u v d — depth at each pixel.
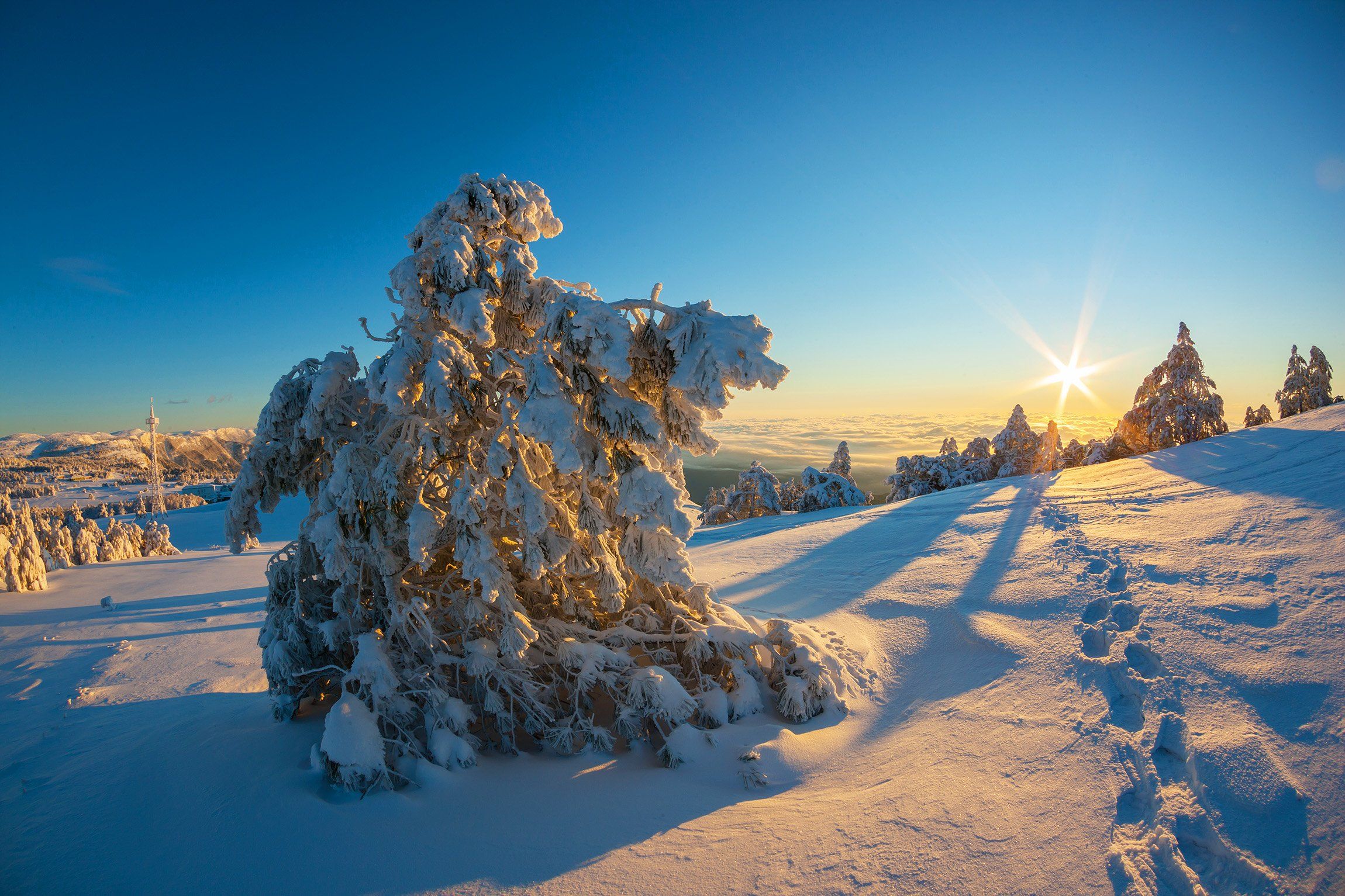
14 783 5.02
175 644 12.03
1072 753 4.32
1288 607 5.89
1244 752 4.08
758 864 3.44
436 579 5.57
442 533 5.37
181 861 3.56
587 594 5.99
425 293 5.23
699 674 5.52
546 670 5.61
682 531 4.68
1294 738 4.21
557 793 4.25
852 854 3.47
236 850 3.63
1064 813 3.72
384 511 4.95
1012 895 3.10
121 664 10.59
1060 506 11.62
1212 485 11.02
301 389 5.89
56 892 3.33
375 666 4.60
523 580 5.86
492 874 3.41
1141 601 6.57
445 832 3.79
